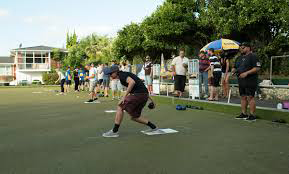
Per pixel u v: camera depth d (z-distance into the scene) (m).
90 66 11.28
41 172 2.94
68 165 3.17
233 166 3.04
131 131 5.12
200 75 9.94
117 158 3.42
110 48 35.38
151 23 17.84
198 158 3.36
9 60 48.84
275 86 9.46
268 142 4.11
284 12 10.55
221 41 11.30
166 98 10.35
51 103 10.81
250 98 5.91
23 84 40.44
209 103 8.10
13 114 7.68
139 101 4.76
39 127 5.65
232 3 13.84
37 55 45.28
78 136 4.75
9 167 3.12
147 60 13.45
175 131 5.04
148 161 3.27
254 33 13.70
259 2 11.42
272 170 2.90
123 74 4.73
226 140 4.28
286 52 12.32
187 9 16.89
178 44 18.95
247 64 5.79
